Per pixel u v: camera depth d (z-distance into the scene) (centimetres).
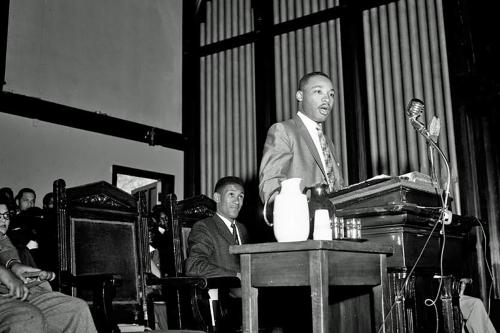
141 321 260
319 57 558
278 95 579
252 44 611
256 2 604
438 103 482
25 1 518
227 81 625
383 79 514
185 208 339
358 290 212
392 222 189
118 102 588
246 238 353
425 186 204
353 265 167
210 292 295
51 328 205
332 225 181
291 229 167
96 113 561
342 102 536
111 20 595
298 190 172
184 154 643
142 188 609
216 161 619
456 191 456
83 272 243
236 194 333
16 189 485
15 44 505
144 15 631
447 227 215
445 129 475
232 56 626
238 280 256
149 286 279
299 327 247
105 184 266
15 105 493
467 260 435
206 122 635
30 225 335
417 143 486
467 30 473
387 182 192
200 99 645
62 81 539
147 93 620
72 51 552
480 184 452
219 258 313
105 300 215
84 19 568
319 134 238
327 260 154
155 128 612
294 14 583
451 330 208
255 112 594
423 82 493
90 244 251
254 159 591
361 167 511
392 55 512
